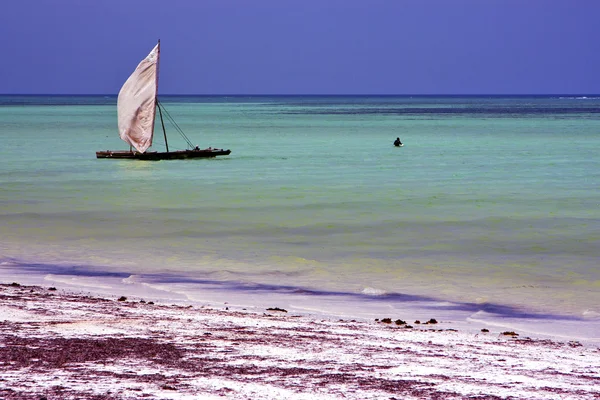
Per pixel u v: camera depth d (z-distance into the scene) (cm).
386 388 4909
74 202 16888
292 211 15588
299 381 5019
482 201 17125
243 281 9625
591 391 4984
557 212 15562
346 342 6266
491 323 7569
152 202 16938
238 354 5725
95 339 6038
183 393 4634
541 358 5928
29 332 6197
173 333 6369
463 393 4847
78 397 4481
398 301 8625
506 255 11438
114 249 11681
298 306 8219
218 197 17750
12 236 12706
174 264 10631
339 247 11975
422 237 12850
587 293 9081
